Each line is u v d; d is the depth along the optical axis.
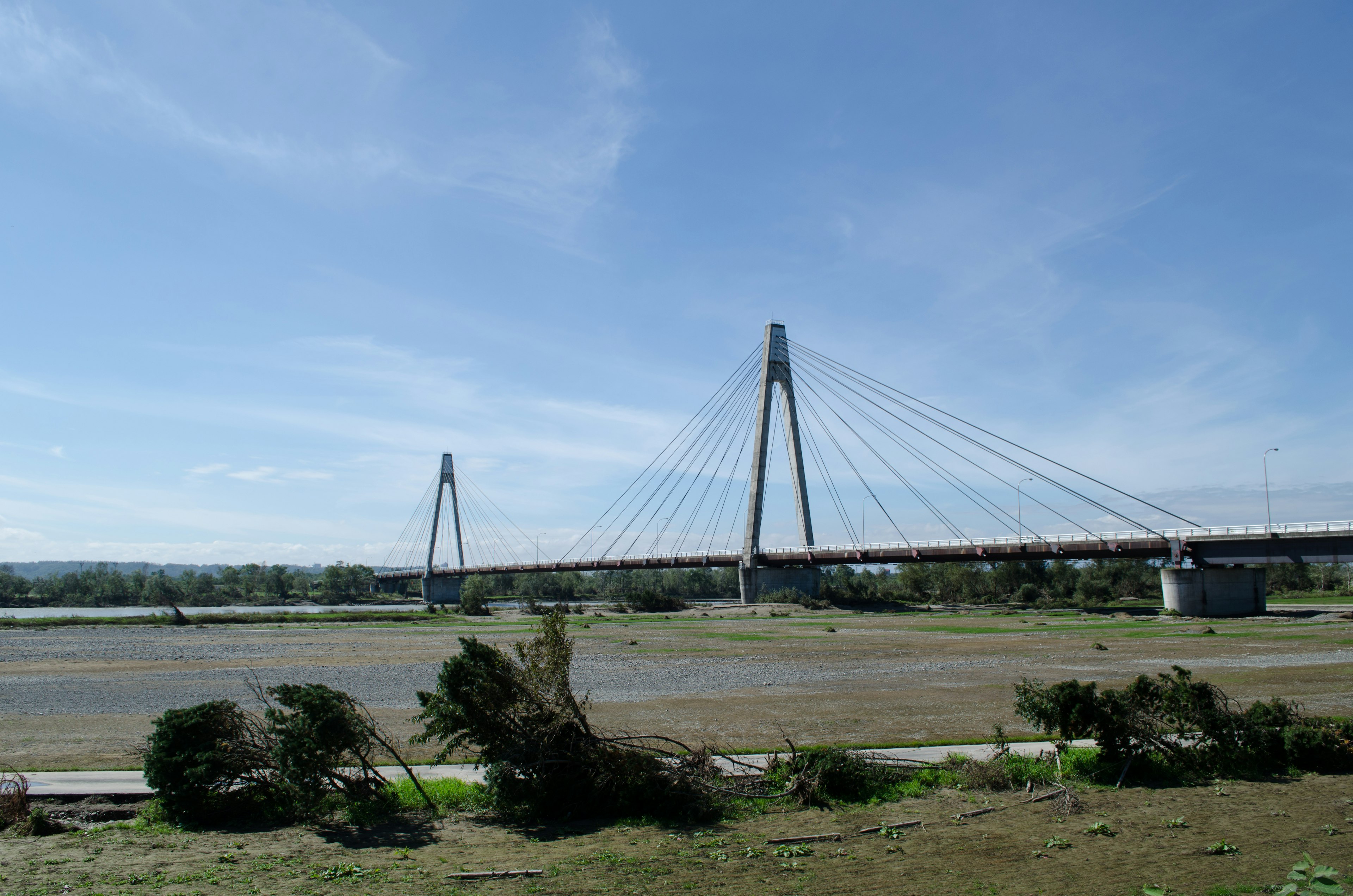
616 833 14.42
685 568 141.00
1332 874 8.05
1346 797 16.25
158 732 15.45
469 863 12.61
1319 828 14.09
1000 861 12.52
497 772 15.53
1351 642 49.41
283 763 14.72
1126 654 44.28
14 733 23.02
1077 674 35.75
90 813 15.45
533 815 15.46
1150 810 15.47
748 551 121.19
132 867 12.16
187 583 187.50
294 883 11.50
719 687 32.44
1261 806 15.68
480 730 15.74
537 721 16.12
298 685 16.61
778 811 15.81
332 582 198.75
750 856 12.91
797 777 16.72
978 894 11.10
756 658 44.16
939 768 18.28
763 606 111.62
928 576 146.50
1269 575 143.75
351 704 16.08
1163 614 81.75
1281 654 42.75
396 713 26.45
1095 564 156.25
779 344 123.12
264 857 12.84
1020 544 93.00
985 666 39.22
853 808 15.89
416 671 39.19
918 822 14.78
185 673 38.53
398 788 16.42
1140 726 18.31
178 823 14.92
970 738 21.58
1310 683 31.03
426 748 20.72
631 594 119.94
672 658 44.59
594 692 30.97
